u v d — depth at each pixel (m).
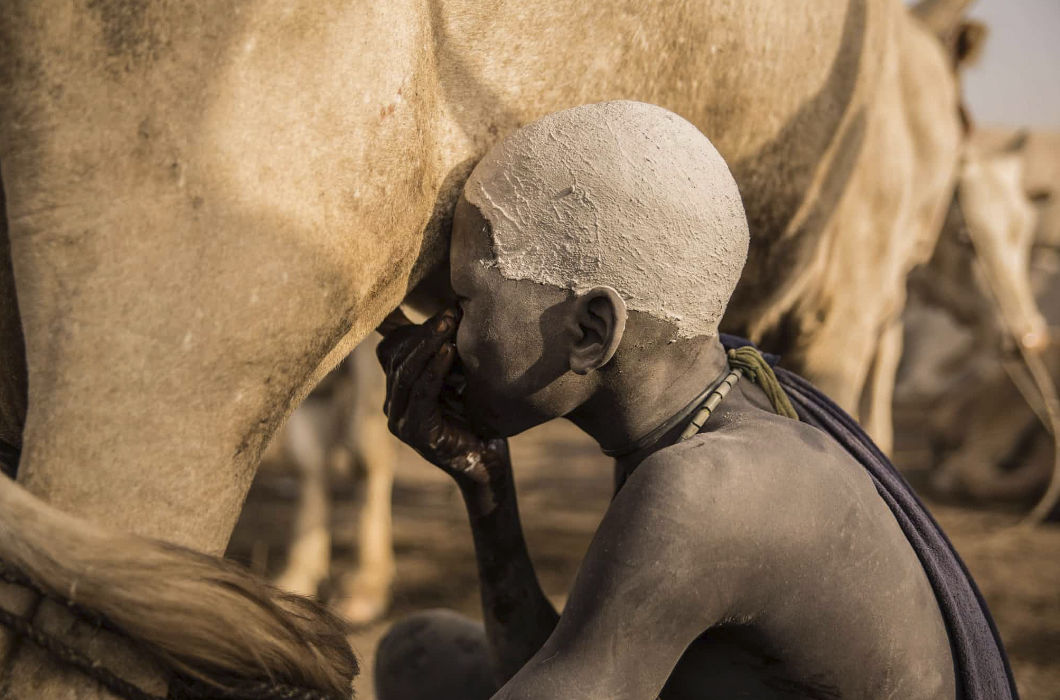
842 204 2.62
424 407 1.30
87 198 1.05
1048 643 3.47
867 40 2.16
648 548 1.13
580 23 1.41
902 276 3.44
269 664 1.05
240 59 1.08
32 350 1.04
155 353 1.05
